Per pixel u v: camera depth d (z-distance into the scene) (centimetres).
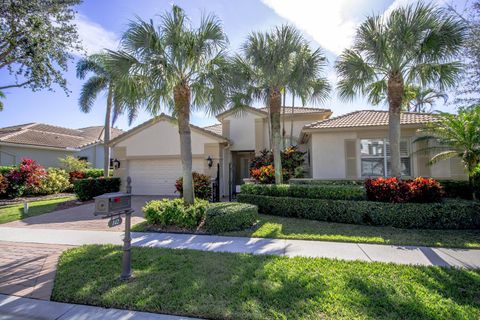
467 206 779
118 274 474
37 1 1155
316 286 409
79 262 541
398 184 863
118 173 1753
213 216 792
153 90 889
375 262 518
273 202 1034
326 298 373
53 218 1068
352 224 859
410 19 855
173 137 1678
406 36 856
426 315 329
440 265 504
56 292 410
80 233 820
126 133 1727
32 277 483
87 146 2558
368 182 926
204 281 438
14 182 1595
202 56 886
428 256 558
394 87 966
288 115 1836
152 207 860
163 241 709
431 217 789
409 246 630
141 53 812
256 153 1812
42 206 1371
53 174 1892
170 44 831
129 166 1759
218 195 1451
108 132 1820
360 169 1293
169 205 866
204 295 390
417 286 408
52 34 1236
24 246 688
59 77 1320
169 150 1678
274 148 1170
